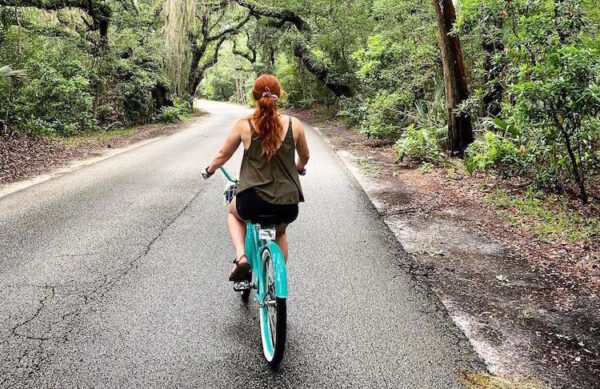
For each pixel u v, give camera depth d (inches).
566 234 241.0
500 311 166.4
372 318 160.6
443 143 470.0
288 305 169.2
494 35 372.2
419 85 572.1
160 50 1056.2
